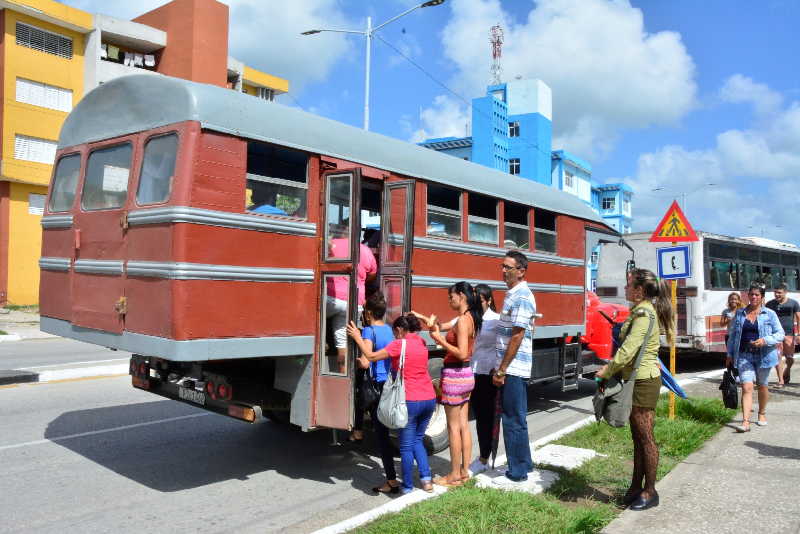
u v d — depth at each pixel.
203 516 5.01
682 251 8.04
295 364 5.96
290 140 5.72
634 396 4.95
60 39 25.92
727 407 8.17
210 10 28.61
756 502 5.06
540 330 9.27
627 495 5.09
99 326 5.73
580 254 10.67
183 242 4.91
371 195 8.46
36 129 25.14
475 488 5.26
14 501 5.23
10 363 13.01
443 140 47.00
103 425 7.83
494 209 8.73
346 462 6.60
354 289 5.55
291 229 5.68
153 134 5.36
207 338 5.02
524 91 47.34
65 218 6.37
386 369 5.77
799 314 11.83
